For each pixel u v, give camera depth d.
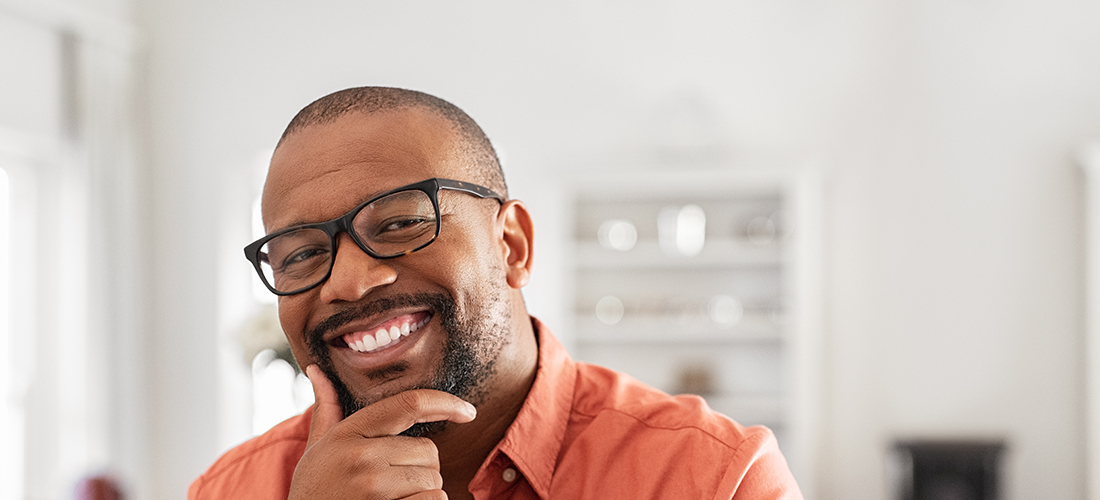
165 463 4.60
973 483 3.66
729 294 4.26
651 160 4.26
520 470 0.92
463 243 0.86
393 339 0.85
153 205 4.66
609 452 0.95
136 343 4.42
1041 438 3.90
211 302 4.60
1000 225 3.97
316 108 0.89
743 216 4.27
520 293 0.97
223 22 4.64
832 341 4.09
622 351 4.37
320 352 0.88
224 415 4.57
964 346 3.99
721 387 4.29
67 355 4.08
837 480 4.07
